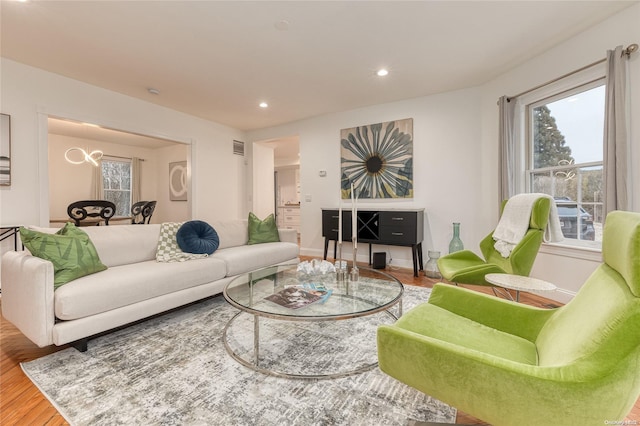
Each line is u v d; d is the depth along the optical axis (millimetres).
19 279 1813
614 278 960
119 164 6852
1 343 1966
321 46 2760
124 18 2320
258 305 1725
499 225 2678
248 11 2250
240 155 5816
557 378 797
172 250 2768
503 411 861
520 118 3170
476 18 2355
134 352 1856
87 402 1388
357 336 2096
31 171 3113
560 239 2324
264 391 1479
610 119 2248
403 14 2299
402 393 1471
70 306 1729
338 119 4762
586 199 2664
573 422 794
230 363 1732
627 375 750
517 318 1351
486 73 3354
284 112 4730
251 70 3236
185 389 1488
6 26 2414
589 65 2457
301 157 5199
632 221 886
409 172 4180
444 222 3986
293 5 2186
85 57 2934
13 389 1485
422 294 3002
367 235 4230
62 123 4941
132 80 3473
